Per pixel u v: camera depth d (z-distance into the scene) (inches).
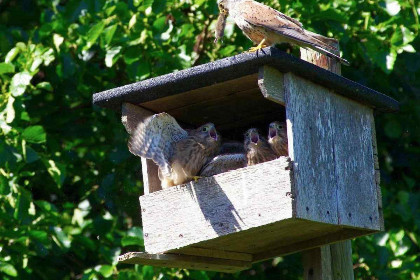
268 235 364.5
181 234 360.5
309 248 384.8
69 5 542.6
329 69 397.7
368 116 398.3
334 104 375.2
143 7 514.6
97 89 585.9
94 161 588.7
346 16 526.3
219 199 352.8
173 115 410.0
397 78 615.5
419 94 612.1
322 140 361.7
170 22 536.7
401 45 526.9
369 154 391.2
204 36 555.8
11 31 574.6
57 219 527.8
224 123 432.1
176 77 363.9
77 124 593.3
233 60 348.5
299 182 341.7
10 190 500.7
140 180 576.4
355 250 556.4
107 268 513.0
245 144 383.9
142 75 528.7
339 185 364.5
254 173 346.0
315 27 526.9
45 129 588.7
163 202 366.9
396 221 584.4
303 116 354.6
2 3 631.8
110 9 521.0
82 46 538.9
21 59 518.0
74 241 561.6
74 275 585.0
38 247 522.3
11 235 507.5
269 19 385.1
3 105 501.7
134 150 360.5
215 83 369.1
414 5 536.4
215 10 528.7
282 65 345.7
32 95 586.2
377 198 388.2
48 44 553.0
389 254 546.3
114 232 559.8
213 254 388.5
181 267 397.1
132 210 572.4
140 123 363.9
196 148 375.9
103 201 577.6
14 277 548.7
